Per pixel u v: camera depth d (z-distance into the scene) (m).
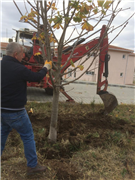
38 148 2.75
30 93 7.55
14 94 1.81
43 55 2.41
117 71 21.62
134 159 2.62
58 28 2.21
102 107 5.36
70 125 3.71
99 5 1.88
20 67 1.81
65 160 2.52
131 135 3.48
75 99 6.95
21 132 2.01
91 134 3.31
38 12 2.00
